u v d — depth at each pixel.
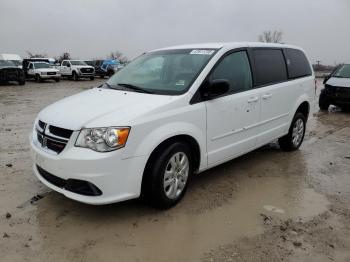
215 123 4.43
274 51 5.78
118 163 3.50
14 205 4.12
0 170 5.26
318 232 3.68
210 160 4.49
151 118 3.71
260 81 5.27
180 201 4.28
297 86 6.15
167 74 4.62
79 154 3.46
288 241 3.49
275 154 6.36
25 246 3.32
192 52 4.84
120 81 4.90
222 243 3.44
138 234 3.56
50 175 3.84
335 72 12.52
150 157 3.81
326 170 5.57
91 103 4.03
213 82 4.24
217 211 4.08
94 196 3.52
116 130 3.47
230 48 4.84
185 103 4.07
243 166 5.66
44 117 3.97
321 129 8.86
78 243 3.38
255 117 5.14
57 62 42.69
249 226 3.76
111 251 3.27
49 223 3.73
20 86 24.05
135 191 3.67
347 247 3.42
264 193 4.61
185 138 4.17
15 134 7.84
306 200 4.44
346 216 4.04
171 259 3.17
